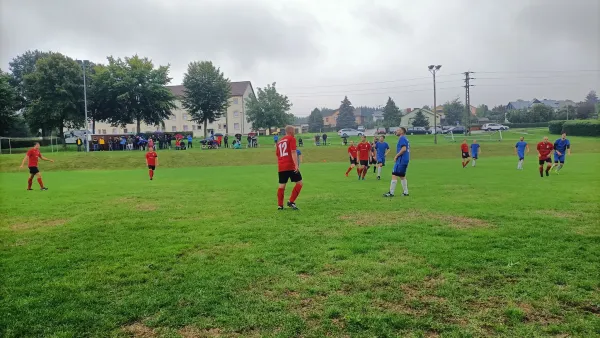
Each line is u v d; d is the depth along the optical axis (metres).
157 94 56.56
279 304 3.96
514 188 13.02
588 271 4.68
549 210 8.67
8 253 5.86
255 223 7.81
